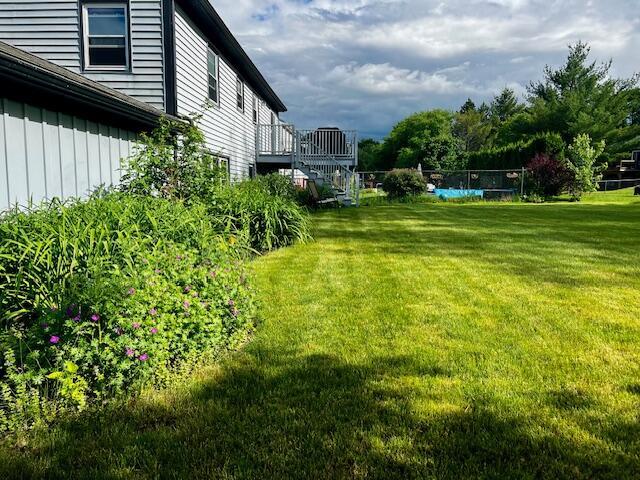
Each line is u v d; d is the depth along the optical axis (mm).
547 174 23406
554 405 2689
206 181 7434
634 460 2205
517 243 8781
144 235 4172
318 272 6180
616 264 6727
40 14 9680
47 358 2594
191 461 2223
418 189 23078
